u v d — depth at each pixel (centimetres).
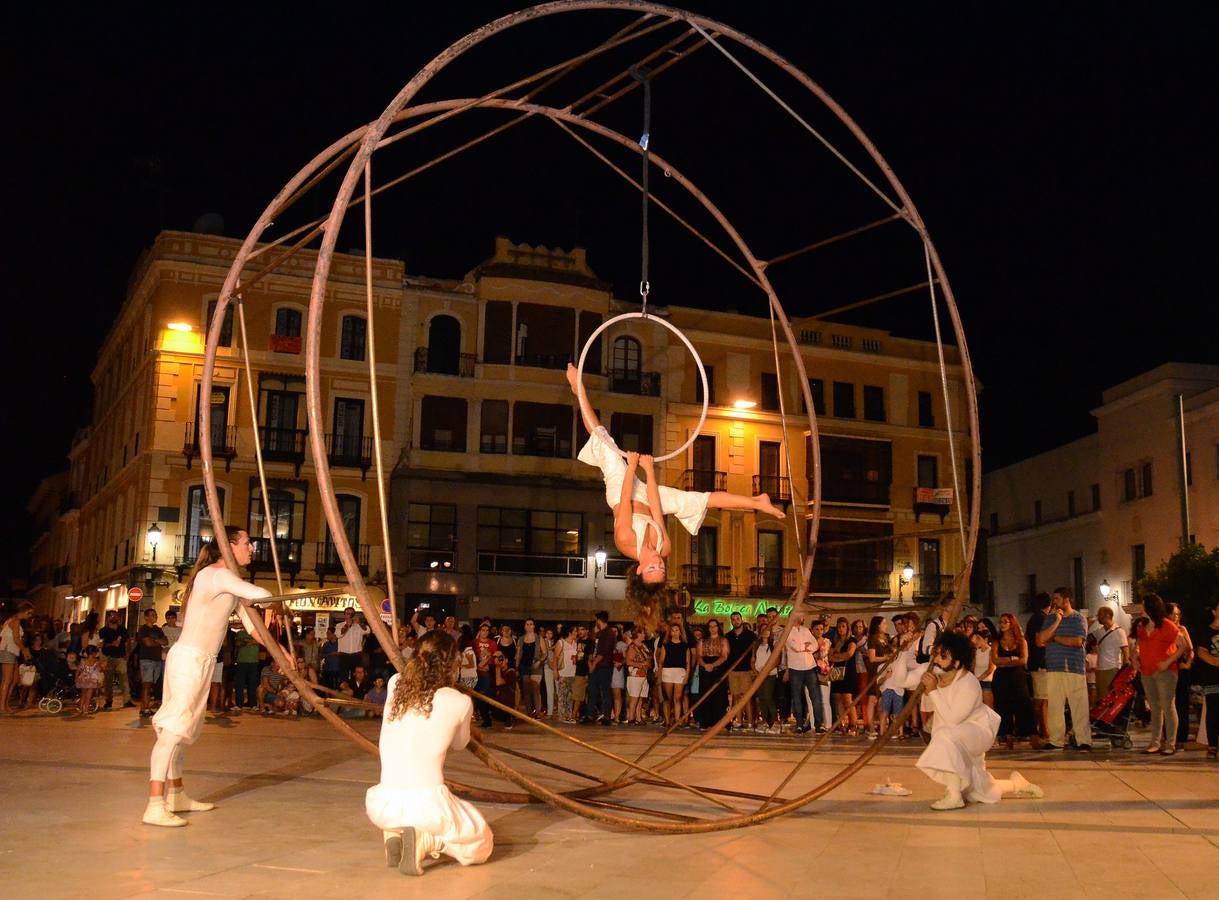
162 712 725
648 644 1892
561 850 651
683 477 3788
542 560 3578
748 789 955
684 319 3869
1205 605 2475
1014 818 780
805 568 923
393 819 581
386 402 3488
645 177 911
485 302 3625
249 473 3350
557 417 3669
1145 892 539
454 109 823
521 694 2100
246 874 564
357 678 2023
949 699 844
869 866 605
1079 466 4153
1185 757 1213
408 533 3450
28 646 1928
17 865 579
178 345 3303
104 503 4141
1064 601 1318
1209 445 3403
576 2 721
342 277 3481
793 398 3984
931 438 4206
